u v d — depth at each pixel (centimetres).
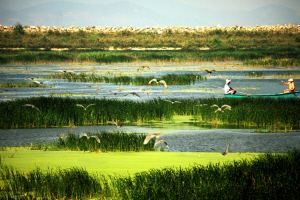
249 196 3397
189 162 4669
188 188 3506
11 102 7512
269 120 6906
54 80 13175
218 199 3366
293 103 7656
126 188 3628
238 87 11569
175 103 7844
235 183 3575
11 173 4253
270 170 3834
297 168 3850
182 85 12012
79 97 9519
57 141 5900
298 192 3447
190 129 6706
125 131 6494
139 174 3897
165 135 6266
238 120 7019
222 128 6794
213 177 3700
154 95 9912
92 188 3697
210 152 5309
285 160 4028
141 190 3509
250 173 3769
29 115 6894
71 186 3691
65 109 7162
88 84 12275
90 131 6506
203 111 7394
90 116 7088
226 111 7225
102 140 5431
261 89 11181
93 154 5097
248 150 5506
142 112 7325
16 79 13075
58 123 6925
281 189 3481
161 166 4494
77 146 5400
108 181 3991
